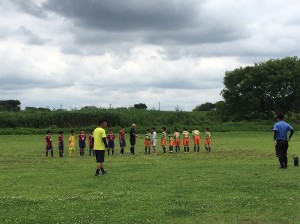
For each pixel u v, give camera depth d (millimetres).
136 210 11305
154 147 33781
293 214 10734
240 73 90438
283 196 12812
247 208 11398
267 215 10672
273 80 86312
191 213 10938
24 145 46031
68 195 13586
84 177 17969
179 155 31797
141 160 27188
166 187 14820
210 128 75688
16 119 74188
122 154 33469
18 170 21750
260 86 90562
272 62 90062
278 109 91875
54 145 47062
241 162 24297
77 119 76000
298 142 46656
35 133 69000
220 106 92125
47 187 15391
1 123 73812
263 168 19844
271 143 45844
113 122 77375
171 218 10500
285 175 17000
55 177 18203
